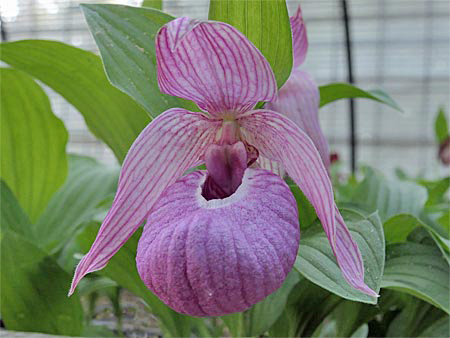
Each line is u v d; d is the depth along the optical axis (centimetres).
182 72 20
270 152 22
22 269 26
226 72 20
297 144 21
